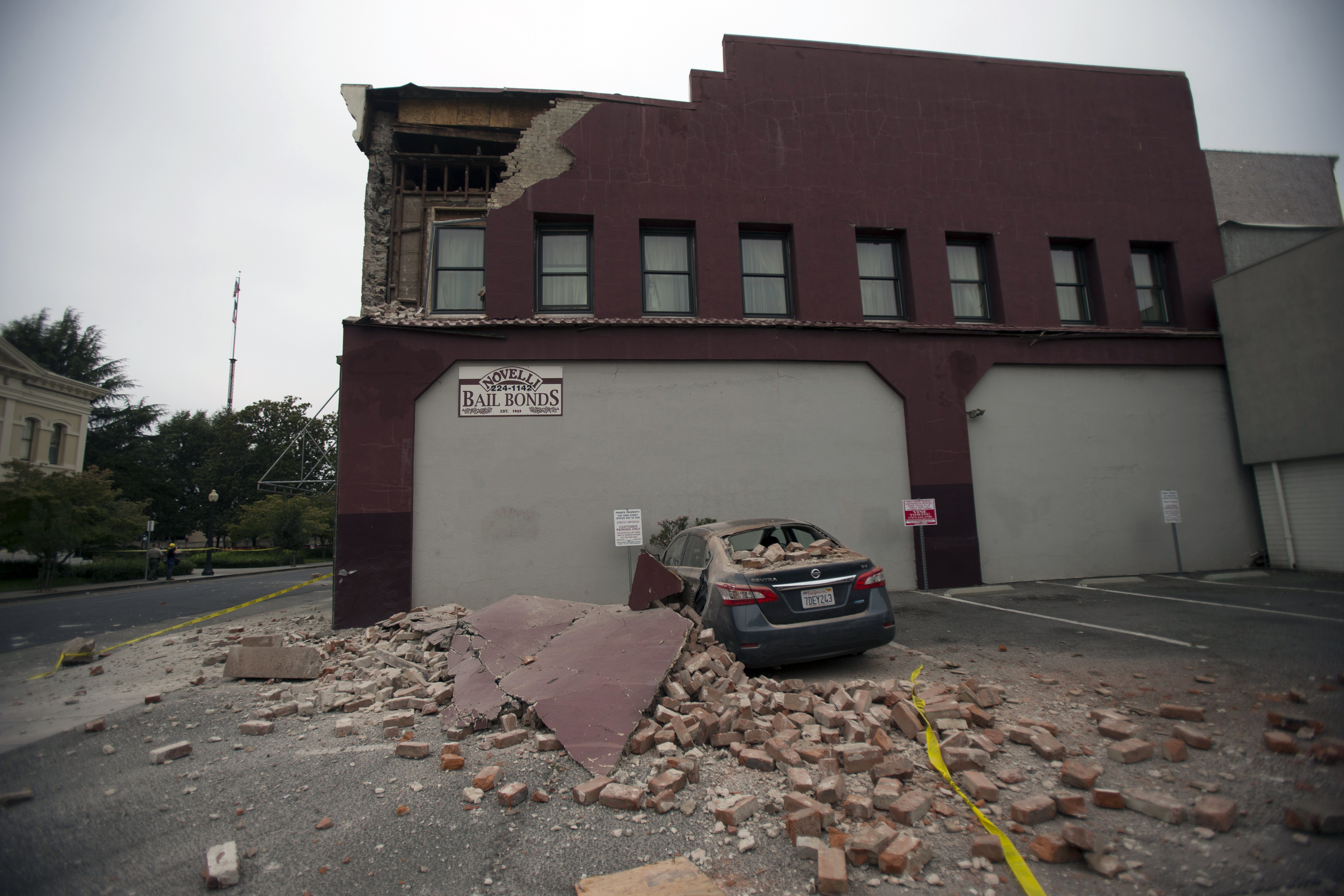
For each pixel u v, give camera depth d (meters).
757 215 12.16
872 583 5.91
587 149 11.79
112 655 8.51
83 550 26.55
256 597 17.48
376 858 3.04
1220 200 14.45
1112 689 5.14
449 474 10.66
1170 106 14.17
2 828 3.48
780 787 3.63
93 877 2.96
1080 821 3.12
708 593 5.90
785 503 11.49
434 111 11.83
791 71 12.65
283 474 60.16
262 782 3.99
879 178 12.67
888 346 12.10
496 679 5.34
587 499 10.95
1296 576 11.55
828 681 5.72
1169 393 13.15
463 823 3.36
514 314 11.25
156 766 4.32
